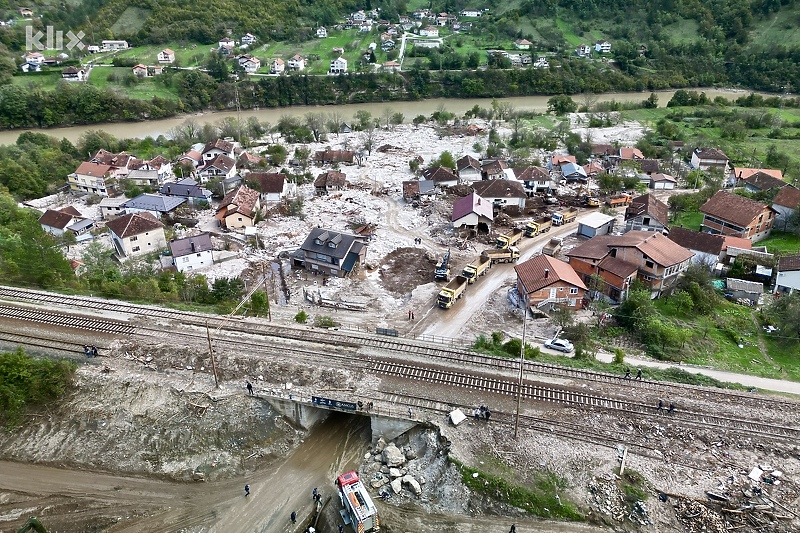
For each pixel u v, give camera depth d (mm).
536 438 42312
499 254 76750
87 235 87250
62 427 45594
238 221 88500
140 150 131250
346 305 65188
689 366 52250
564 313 60062
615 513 37000
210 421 45094
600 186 108312
